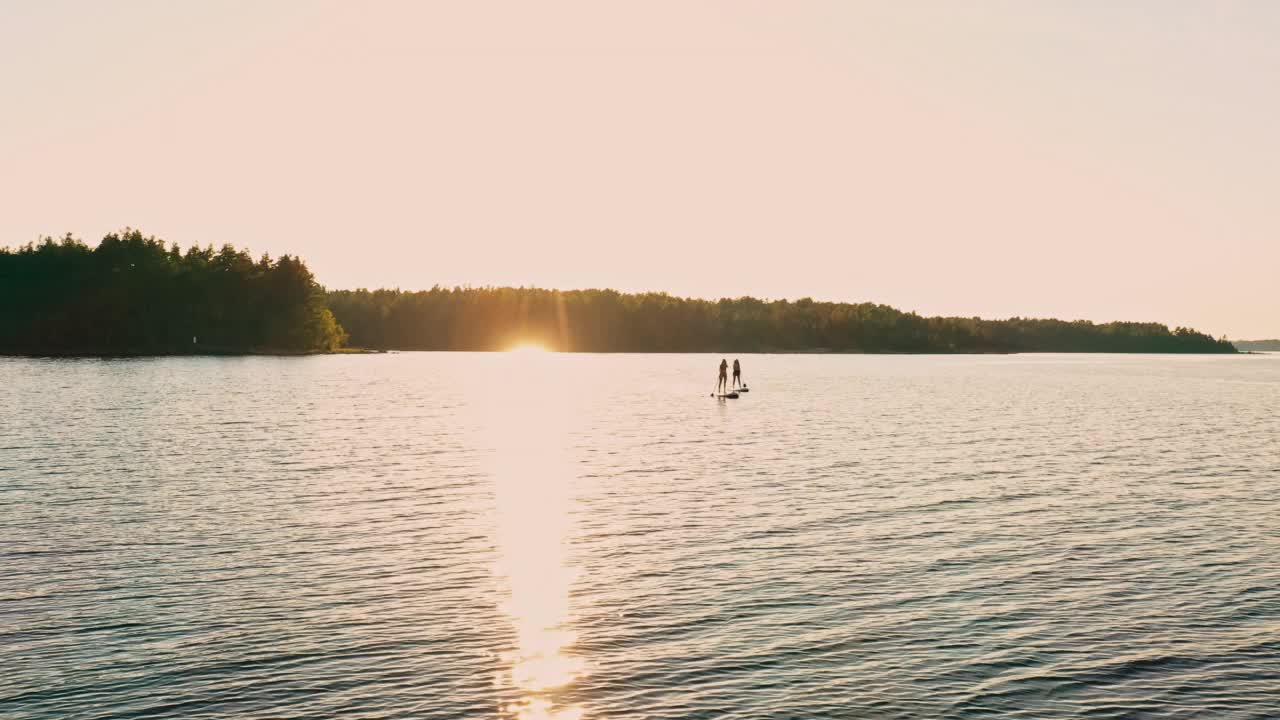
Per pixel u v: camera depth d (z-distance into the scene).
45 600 14.63
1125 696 11.22
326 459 31.39
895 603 14.80
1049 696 11.20
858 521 21.20
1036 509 22.77
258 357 159.50
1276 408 61.62
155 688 11.27
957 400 68.00
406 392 71.88
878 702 11.01
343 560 17.28
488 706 10.84
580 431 42.31
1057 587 15.73
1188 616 14.19
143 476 27.16
